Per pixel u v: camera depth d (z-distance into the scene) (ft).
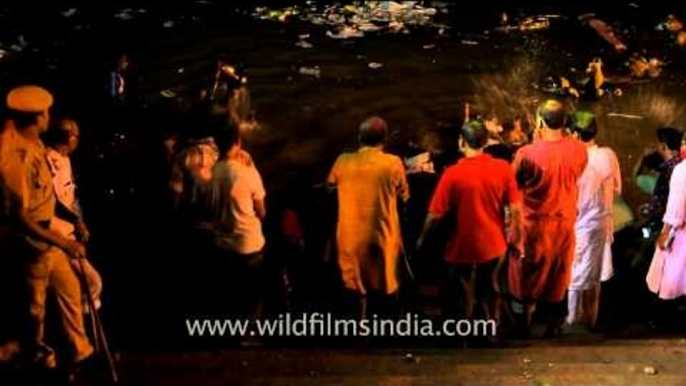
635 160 37.99
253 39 49.62
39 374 20.49
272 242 30.94
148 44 49.01
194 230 27.40
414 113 41.47
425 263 30.12
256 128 40.24
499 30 50.78
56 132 22.17
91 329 23.97
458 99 42.75
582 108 41.83
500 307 25.95
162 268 29.53
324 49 48.21
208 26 51.55
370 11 53.72
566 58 46.96
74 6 54.13
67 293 20.49
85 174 36.40
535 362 21.90
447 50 48.06
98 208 34.12
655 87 43.60
